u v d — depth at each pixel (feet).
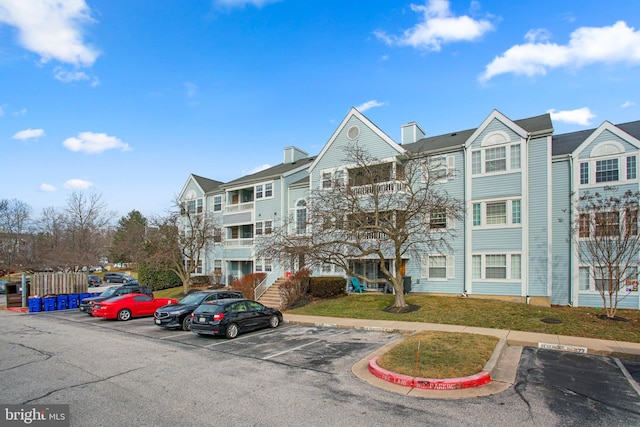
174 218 107.55
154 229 116.57
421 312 57.62
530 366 32.04
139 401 24.70
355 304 67.82
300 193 98.07
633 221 49.85
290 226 96.84
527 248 65.98
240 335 48.08
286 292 74.08
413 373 28.30
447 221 74.08
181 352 39.01
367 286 84.89
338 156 86.58
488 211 70.59
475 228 71.10
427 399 24.68
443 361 30.63
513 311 55.36
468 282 71.00
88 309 73.46
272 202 102.53
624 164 60.59
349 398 24.91
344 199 64.85
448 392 25.90
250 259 105.60
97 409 23.36
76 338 47.88
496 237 69.05
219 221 118.52
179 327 53.52
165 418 21.88
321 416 21.99
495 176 69.72
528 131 67.51
